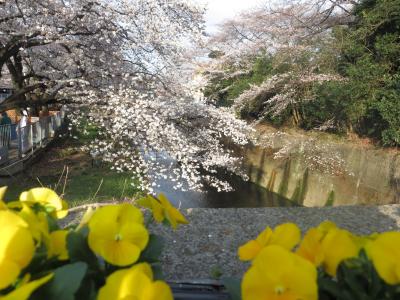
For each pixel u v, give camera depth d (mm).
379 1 10812
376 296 947
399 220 4234
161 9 9086
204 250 3332
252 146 16531
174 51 9641
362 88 10664
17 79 11227
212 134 11484
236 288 1027
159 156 9516
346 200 11445
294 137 14266
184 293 1628
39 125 13094
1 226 860
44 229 994
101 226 979
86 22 8633
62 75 10484
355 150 11656
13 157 10820
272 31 15047
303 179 13273
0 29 8227
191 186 8938
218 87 19594
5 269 810
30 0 7953
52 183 9234
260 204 12938
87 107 10062
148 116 8570
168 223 1218
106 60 9469
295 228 1050
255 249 1059
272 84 14625
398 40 10758
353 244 1006
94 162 11039
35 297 829
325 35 13836
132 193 8234
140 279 837
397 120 9883
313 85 13570
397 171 9930
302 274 842
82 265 862
